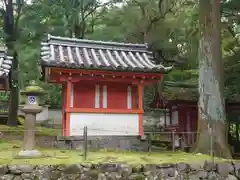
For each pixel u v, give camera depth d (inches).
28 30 621.9
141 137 403.5
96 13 794.8
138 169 279.3
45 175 260.5
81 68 370.9
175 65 741.3
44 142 461.7
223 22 571.8
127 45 466.6
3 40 618.5
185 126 494.3
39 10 621.6
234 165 307.0
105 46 458.3
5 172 254.4
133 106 422.3
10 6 634.8
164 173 285.1
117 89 421.1
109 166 275.0
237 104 503.2
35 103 316.5
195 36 636.7
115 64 397.4
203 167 298.4
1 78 388.5
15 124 665.6
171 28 695.1
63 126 434.0
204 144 358.9
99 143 392.5
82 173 268.4
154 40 698.8
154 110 799.7
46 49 417.4
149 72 393.4
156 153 369.4
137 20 712.4
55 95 911.0
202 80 374.6
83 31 711.1
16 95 666.2
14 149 382.0
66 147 382.3
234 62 560.1
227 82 547.2
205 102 367.2
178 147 474.9
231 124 599.5
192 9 661.9
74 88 404.2
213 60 370.6
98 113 401.1
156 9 703.1
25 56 618.5
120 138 399.9
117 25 757.9
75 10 663.8
